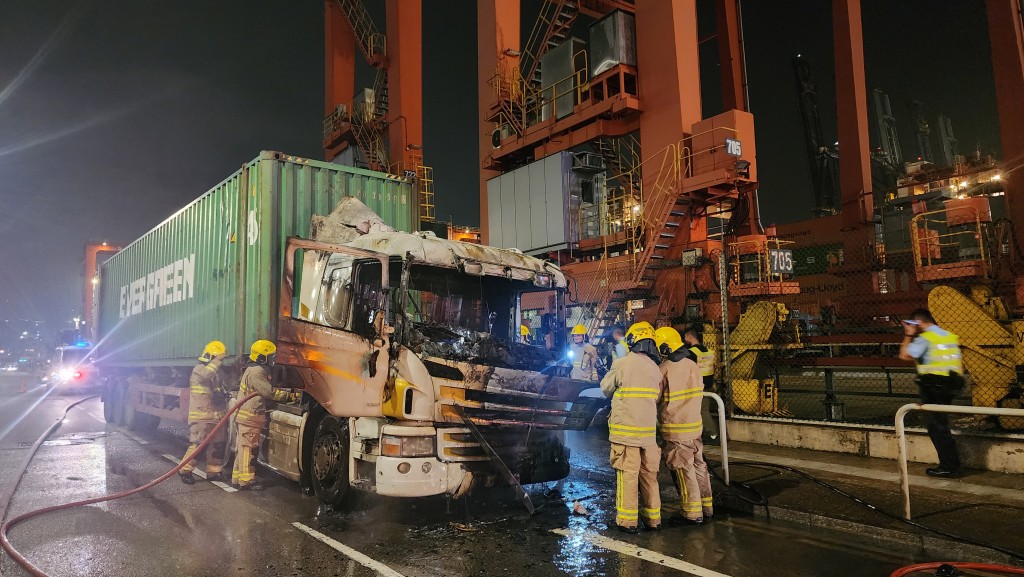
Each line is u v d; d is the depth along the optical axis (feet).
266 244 25.82
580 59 64.90
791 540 17.52
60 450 34.47
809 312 65.10
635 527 18.33
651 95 56.70
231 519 20.15
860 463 24.35
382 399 18.45
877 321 53.47
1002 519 17.21
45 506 21.98
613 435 18.65
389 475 18.02
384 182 30.25
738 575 14.89
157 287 40.06
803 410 38.52
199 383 26.21
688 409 19.20
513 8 75.05
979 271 29.86
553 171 64.95
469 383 19.03
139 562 16.11
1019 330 26.09
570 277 24.68
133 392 43.21
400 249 20.21
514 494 22.70
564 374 21.75
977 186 67.15
